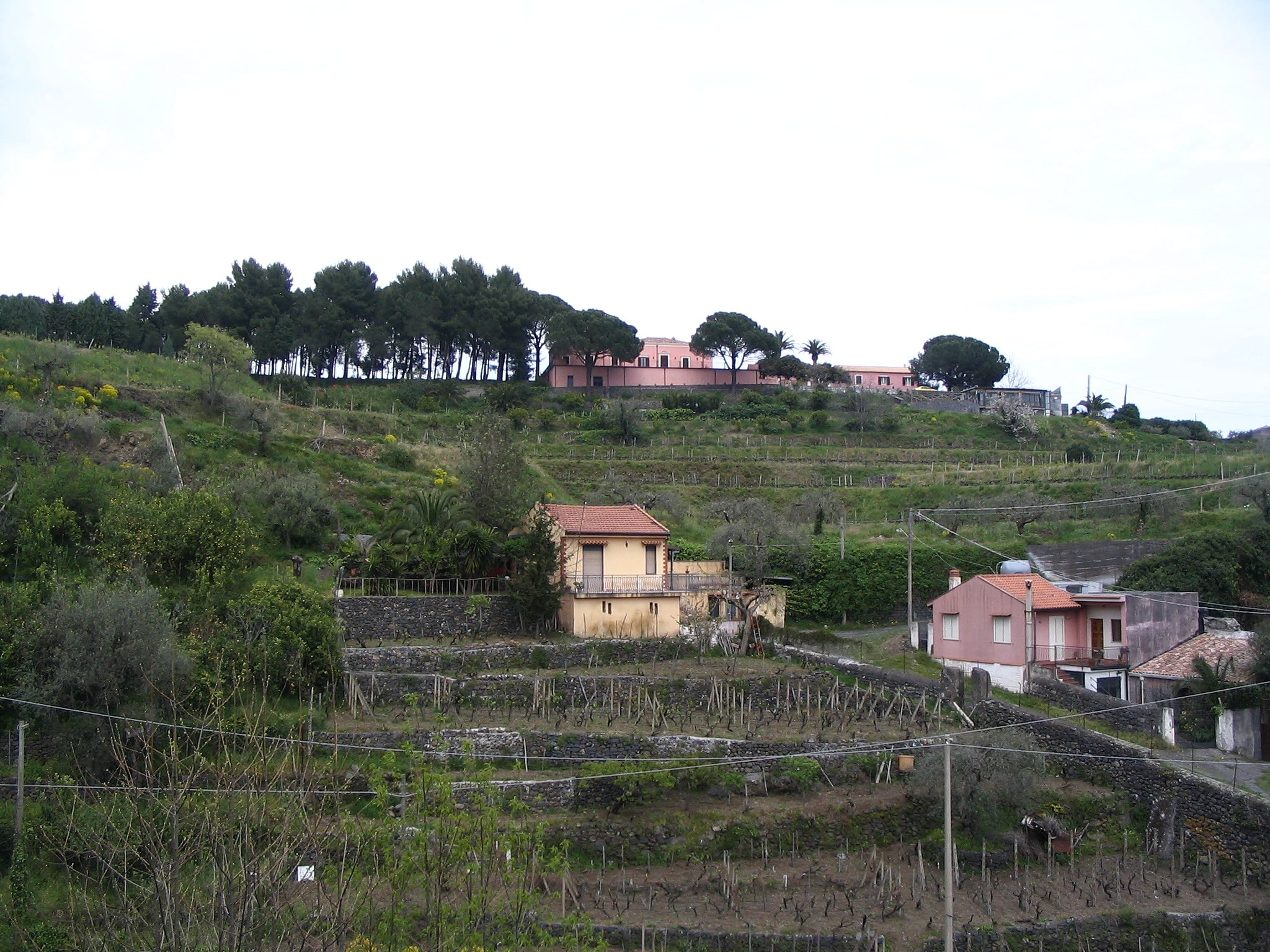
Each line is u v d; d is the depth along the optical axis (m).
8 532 44.50
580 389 123.62
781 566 64.75
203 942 16.88
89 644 33.00
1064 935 29.92
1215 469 85.38
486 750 37.47
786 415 112.00
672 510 78.06
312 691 36.75
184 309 116.12
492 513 57.56
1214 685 41.69
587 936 23.33
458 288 127.06
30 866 25.56
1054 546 63.59
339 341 118.75
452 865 18.58
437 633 49.69
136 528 45.25
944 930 28.95
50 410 58.38
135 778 23.36
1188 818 35.97
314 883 18.72
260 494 57.25
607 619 52.31
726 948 28.09
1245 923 30.86
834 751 38.28
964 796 35.50
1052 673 47.03
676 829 33.75
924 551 65.81
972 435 110.31
